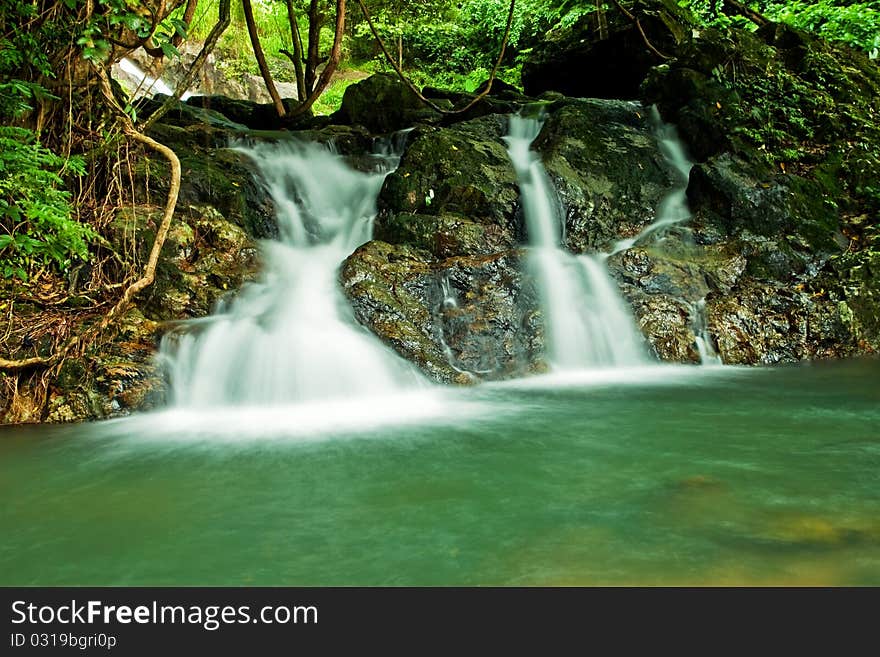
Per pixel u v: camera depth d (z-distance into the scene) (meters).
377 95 11.52
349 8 17.41
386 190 8.52
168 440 4.80
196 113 11.10
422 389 6.15
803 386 6.04
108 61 6.20
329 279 7.24
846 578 2.60
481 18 18.97
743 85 9.29
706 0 13.33
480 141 9.00
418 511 3.39
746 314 7.27
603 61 12.06
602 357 7.01
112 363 5.68
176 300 6.54
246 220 8.08
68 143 6.36
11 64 6.10
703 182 8.48
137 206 7.11
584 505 3.40
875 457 4.05
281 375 5.85
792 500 3.38
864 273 7.59
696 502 3.39
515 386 6.30
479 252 7.65
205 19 17.39
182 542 3.13
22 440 4.88
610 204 8.59
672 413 5.21
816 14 12.48
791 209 8.27
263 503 3.58
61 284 6.31
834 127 9.19
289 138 9.75
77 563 2.95
